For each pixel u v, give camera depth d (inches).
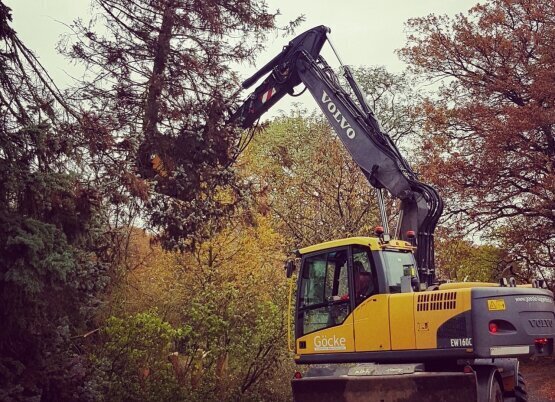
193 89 664.4
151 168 636.1
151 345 557.9
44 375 460.4
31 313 438.0
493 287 435.5
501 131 1018.7
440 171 1067.3
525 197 1063.0
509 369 485.1
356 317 454.3
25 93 474.6
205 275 776.9
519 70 1109.1
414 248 497.0
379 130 573.6
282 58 656.4
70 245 457.1
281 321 632.4
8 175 430.0
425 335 429.7
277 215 1002.1
